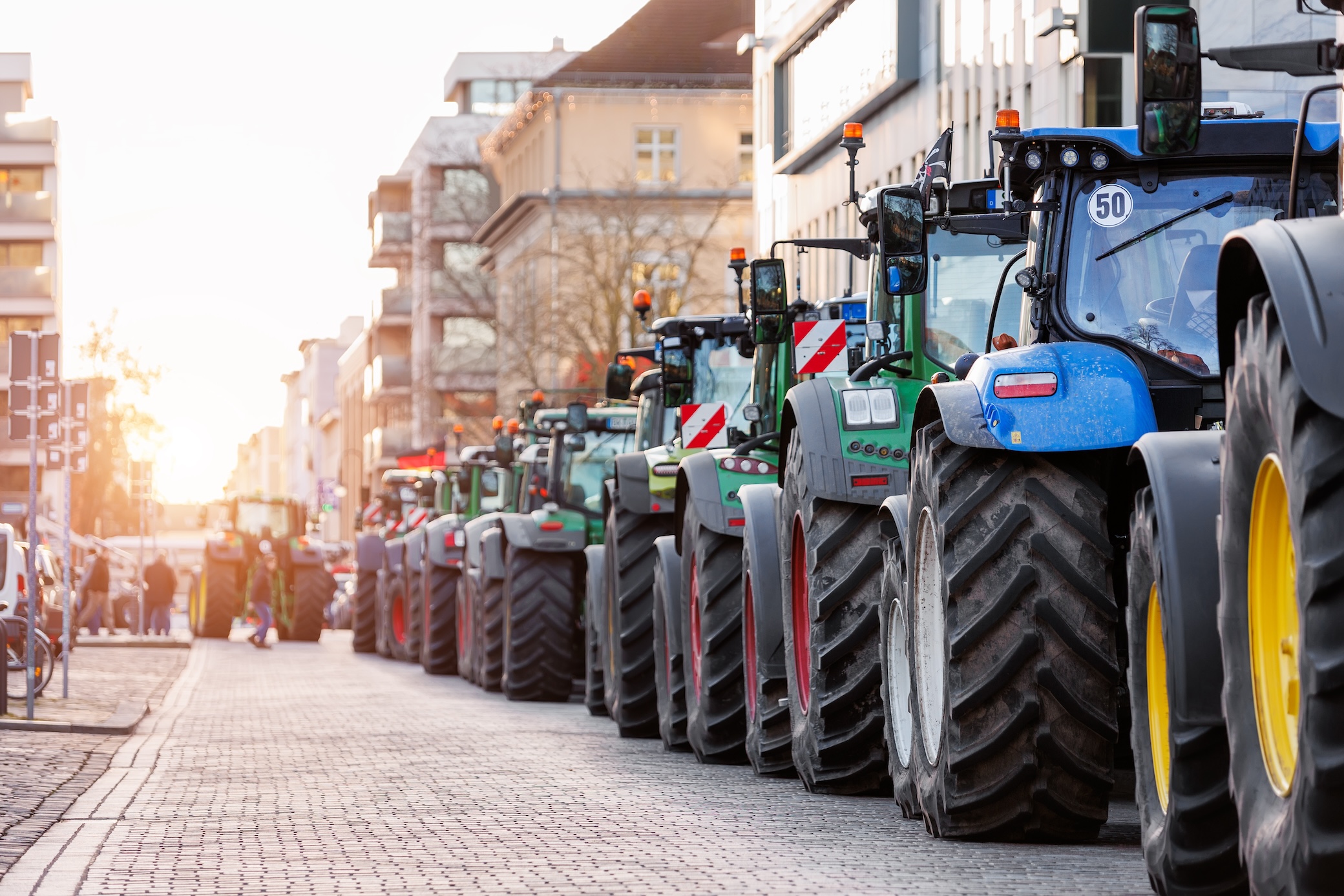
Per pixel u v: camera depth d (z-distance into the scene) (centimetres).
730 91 7781
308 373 17988
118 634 6212
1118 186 1033
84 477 9181
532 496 3050
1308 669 596
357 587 4591
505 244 8450
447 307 9688
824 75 4631
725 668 1609
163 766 1691
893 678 1185
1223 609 695
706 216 7469
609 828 1157
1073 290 1027
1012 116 1030
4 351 10369
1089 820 991
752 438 1797
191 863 1035
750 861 986
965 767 984
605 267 5716
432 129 10706
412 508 5031
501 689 2905
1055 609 967
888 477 1272
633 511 2002
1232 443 679
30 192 10456
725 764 1622
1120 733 1031
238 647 4916
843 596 1290
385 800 1360
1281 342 624
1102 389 964
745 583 1548
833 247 1588
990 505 982
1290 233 629
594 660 2322
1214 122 1031
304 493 18100
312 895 905
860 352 1535
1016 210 1059
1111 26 3030
